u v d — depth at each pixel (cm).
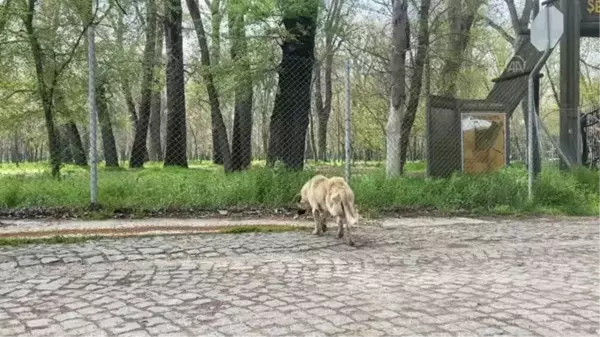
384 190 970
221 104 1962
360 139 3862
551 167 1241
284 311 407
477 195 998
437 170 1176
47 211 839
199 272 527
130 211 862
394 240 703
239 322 383
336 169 1268
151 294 452
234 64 1534
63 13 1345
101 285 480
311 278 507
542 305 423
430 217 910
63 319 392
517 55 1332
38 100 1409
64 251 602
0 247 623
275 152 1482
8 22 1243
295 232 745
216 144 2978
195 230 745
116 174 1118
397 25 1295
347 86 935
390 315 397
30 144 2412
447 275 526
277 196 930
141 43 1850
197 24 1656
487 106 1222
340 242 684
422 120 2788
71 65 1366
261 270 537
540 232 777
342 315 397
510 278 514
